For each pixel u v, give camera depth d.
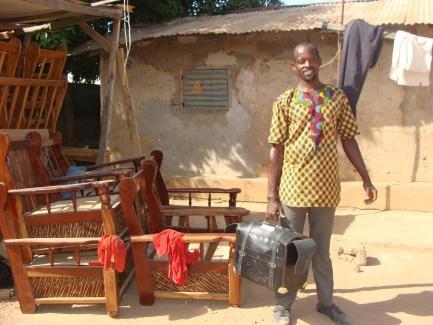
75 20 6.42
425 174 7.00
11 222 3.82
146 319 3.73
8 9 5.66
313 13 7.84
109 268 3.68
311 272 4.62
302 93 3.32
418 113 6.92
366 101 7.08
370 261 4.93
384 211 6.82
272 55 7.40
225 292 3.91
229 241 3.70
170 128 8.05
